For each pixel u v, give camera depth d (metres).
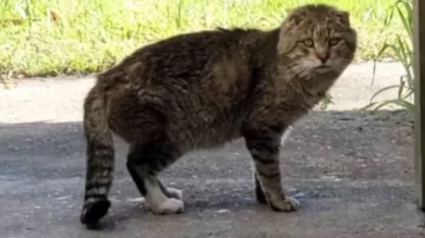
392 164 2.16
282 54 1.81
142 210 1.86
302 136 2.40
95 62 3.15
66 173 2.14
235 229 1.74
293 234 1.71
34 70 3.11
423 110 1.81
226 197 1.94
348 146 2.32
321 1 3.52
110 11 3.54
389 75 2.94
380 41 3.18
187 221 1.79
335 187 1.99
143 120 1.79
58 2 3.59
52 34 3.36
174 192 1.91
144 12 3.53
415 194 1.89
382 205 1.86
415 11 1.80
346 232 1.71
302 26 1.82
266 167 1.84
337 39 1.83
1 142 2.42
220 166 2.16
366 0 3.50
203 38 1.85
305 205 1.87
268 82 1.83
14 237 1.73
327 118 2.56
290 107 1.84
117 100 1.79
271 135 1.84
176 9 3.54
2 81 3.04
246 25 3.38
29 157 2.29
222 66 1.83
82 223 1.76
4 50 3.23
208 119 1.84
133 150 1.82
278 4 3.53
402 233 1.70
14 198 1.96
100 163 1.78
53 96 2.86
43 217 1.83
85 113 1.80
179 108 1.81
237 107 1.85
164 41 1.85
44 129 2.54
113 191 1.99
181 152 1.84
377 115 2.57
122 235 1.73
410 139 2.36
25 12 3.51
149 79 1.79
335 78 1.87
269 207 1.85
